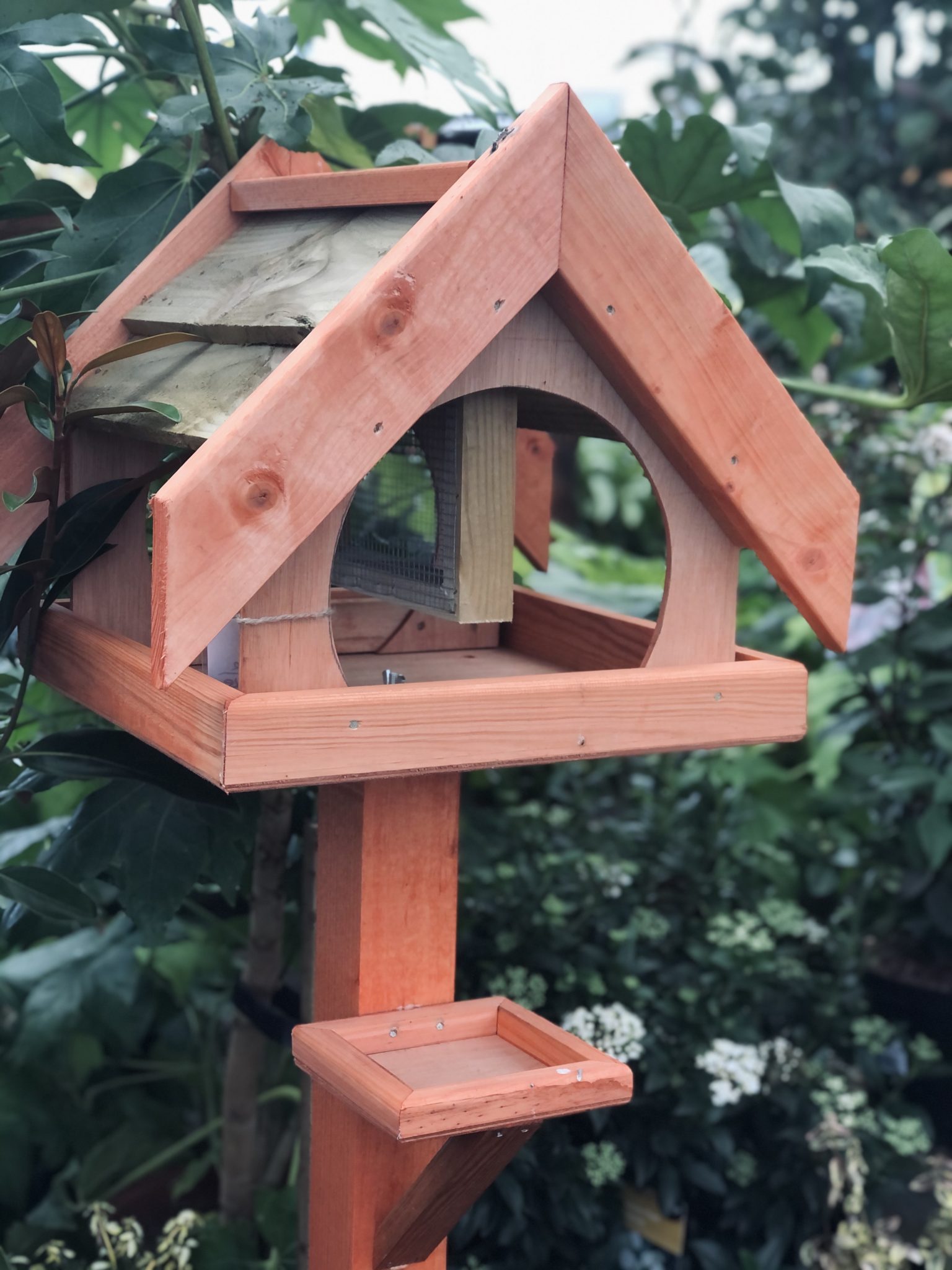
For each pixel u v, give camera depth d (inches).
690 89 115.0
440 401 35.1
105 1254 61.9
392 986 42.4
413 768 34.1
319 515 31.3
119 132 65.1
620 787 97.7
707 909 76.9
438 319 32.3
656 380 36.3
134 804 48.8
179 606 29.3
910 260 47.7
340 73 52.5
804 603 40.5
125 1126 74.9
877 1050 74.4
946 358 52.6
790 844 87.7
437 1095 34.9
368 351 31.4
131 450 44.4
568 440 140.6
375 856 41.3
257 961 58.7
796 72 135.0
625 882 74.0
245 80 48.1
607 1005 68.9
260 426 30.0
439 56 56.8
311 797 57.7
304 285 37.2
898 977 83.0
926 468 84.5
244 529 30.1
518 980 66.8
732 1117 70.8
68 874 47.5
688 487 39.7
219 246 46.0
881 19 131.6
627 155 59.0
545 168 33.3
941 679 79.4
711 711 39.4
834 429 85.6
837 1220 70.4
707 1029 68.2
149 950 75.2
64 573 40.9
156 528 29.0
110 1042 76.9
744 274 72.6
